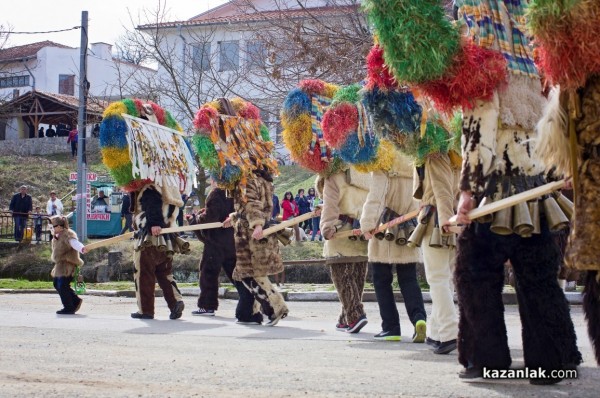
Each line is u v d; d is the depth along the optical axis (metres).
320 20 22.27
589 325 5.15
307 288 19.73
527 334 5.83
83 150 28.11
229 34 35.38
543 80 5.99
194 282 23.27
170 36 36.97
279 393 5.67
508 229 5.54
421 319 9.08
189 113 30.70
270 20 23.48
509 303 15.15
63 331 10.47
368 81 7.89
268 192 11.27
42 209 38.88
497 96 5.77
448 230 6.08
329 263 10.34
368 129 8.98
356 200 10.15
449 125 7.67
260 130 11.56
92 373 6.63
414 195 8.13
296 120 10.09
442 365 7.16
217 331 10.61
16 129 59.22
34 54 71.38
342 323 10.50
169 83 34.22
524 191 5.72
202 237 13.31
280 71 22.28
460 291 5.94
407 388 5.83
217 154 10.97
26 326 11.20
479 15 5.82
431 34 5.72
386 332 9.42
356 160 9.02
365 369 6.88
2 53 68.69
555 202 5.79
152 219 12.12
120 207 31.14
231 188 11.13
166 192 12.39
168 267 12.66
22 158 48.22
